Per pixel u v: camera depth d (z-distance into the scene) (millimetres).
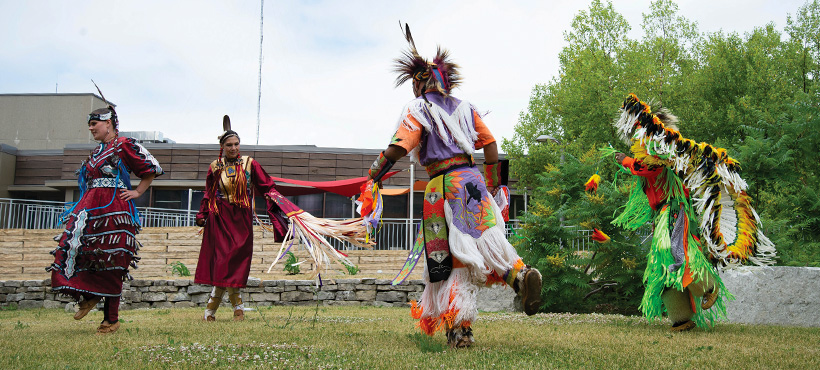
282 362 3459
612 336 4961
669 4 22641
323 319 6754
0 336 4773
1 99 31375
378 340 4500
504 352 3883
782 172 10383
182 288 10047
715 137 20000
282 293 10281
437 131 4230
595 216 9086
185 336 4691
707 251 5711
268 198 6484
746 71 20641
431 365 3383
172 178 21312
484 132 4430
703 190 5422
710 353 4016
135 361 3471
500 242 3982
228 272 6551
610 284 9414
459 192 4055
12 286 10258
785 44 22578
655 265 5621
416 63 4426
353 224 5805
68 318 7266
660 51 21719
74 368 3264
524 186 21531
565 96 20375
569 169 10383
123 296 9758
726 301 7055
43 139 31250
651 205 5805
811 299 6789
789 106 12875
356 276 11672
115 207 5102
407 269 4320
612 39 21656
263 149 21344
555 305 9297
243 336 4672
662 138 5465
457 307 3945
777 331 5562
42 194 23469
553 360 3615
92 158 5172
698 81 20656
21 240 12805
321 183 14984
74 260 4863
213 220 6684
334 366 3328
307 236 5891
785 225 10445
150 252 13242
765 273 6938
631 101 5703
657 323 6328
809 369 3449
